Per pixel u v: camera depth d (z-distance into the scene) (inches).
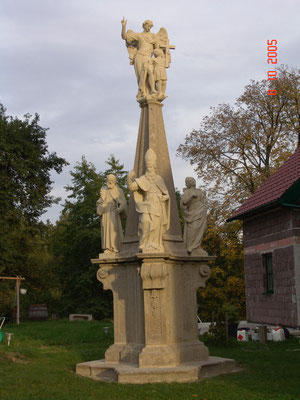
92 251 1534.2
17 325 957.8
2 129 1229.1
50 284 1616.6
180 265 436.5
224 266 1343.5
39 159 1289.4
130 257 429.1
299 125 1207.6
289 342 622.5
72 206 1604.3
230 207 1202.6
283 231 752.3
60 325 904.3
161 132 470.9
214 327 602.5
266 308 797.2
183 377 383.2
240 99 1235.9
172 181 463.2
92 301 1481.3
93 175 1612.9
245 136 1206.3
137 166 469.1
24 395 342.6
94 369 414.3
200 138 1251.2
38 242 1499.8
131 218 458.9
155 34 496.7
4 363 463.2
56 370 434.9
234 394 340.8
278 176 849.5
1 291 1574.8
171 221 452.8
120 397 335.0
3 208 1204.5
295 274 716.7
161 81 478.0
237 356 515.2
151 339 403.2
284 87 1195.9
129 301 435.2
